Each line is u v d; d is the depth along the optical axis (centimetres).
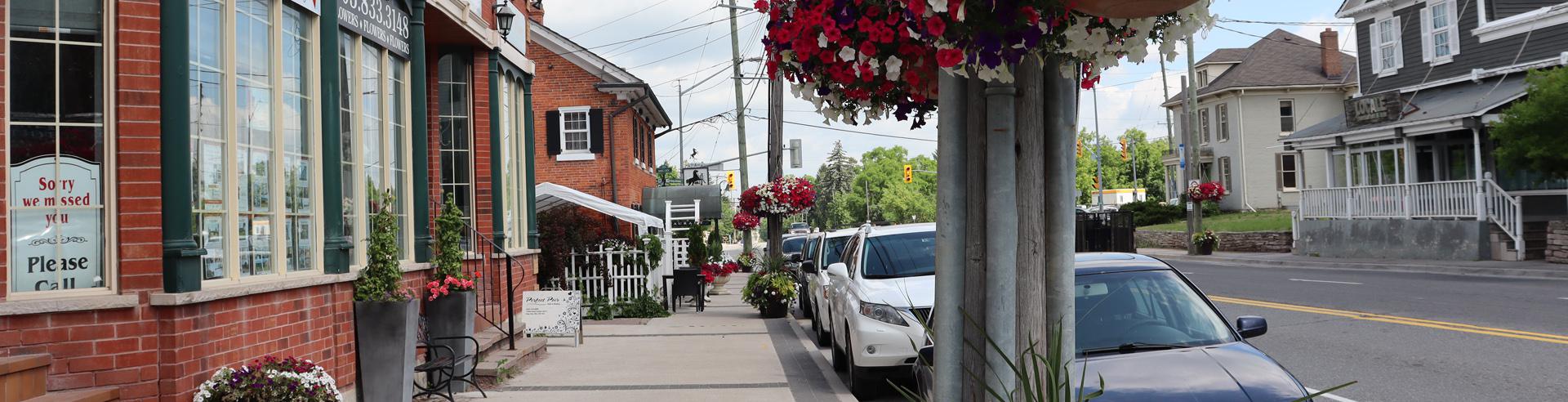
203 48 600
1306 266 2723
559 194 1800
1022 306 313
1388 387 865
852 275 995
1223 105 4888
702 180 3616
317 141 724
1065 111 321
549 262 1695
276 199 668
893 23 290
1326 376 933
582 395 852
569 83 2545
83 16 553
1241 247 3588
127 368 542
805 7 310
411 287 877
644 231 1880
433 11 983
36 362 517
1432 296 1630
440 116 1128
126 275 545
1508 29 2605
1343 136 2941
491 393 866
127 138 549
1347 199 2941
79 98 551
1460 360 983
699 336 1359
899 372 863
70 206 546
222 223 607
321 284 693
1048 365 302
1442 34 2842
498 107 1152
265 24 670
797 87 340
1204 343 586
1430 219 2612
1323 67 4759
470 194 1137
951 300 325
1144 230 4572
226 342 585
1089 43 283
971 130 323
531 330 1213
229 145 614
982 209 321
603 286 1739
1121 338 592
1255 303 1620
